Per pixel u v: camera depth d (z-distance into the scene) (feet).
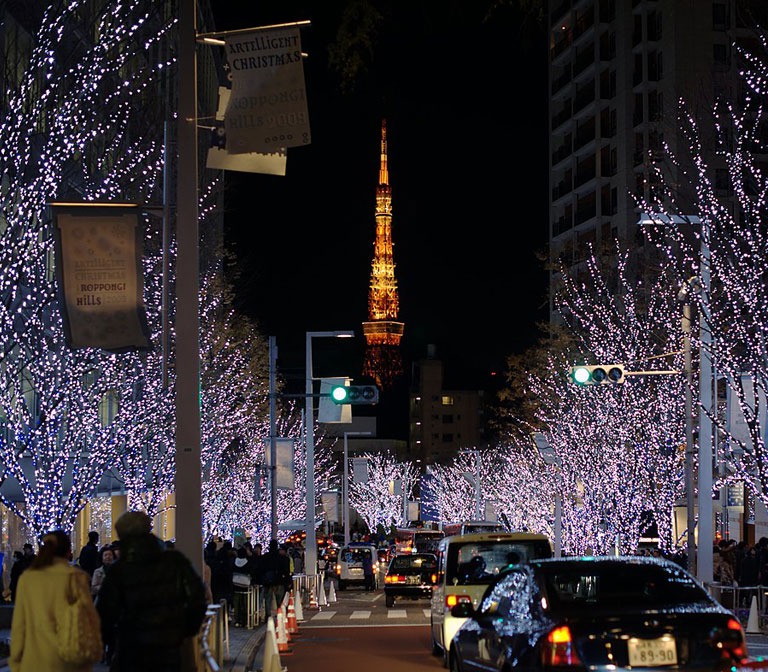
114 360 98.94
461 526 141.18
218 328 154.30
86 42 85.35
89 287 56.13
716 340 105.91
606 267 191.11
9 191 75.82
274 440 146.61
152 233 107.96
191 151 53.93
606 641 39.34
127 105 92.63
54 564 35.04
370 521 426.51
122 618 34.14
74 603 34.04
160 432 116.67
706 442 104.22
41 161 78.95
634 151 298.56
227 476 185.37
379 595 178.60
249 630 105.81
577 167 329.72
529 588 44.04
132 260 56.39
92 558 88.94
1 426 96.32
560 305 225.15
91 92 82.79
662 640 39.50
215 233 160.35
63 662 33.86
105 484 144.46
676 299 145.59
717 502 176.14
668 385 144.77
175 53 110.63
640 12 288.51
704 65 271.90
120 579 33.94
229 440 169.89
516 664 41.91
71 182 94.94
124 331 56.18
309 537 167.53
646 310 160.76
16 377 86.69
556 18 337.93
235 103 50.78
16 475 88.38
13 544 124.47
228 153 50.57
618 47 302.25
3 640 73.31
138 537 34.47
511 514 274.77
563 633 39.58
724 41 270.67
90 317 55.98
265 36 50.85
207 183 149.79
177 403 52.75
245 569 115.55
